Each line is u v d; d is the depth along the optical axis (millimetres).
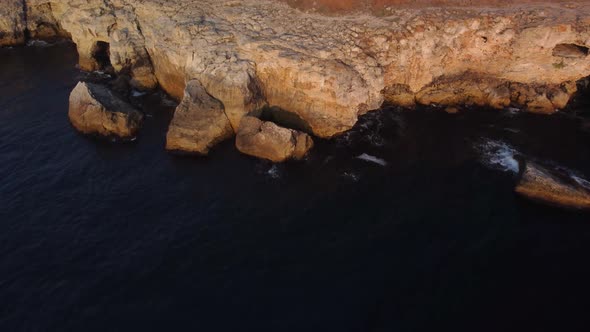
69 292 26172
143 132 39312
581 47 36812
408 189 32344
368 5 40344
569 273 26141
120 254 28469
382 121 38625
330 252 28062
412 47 36844
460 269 26625
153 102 43312
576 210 30078
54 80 48219
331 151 35969
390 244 28406
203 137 36250
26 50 55281
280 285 26188
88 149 37594
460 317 24000
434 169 33844
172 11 42719
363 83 35500
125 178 34500
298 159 35219
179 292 26016
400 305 24766
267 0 43125
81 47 48625
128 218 31047
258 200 32031
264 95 38500
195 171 34844
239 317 24562
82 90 39094
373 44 36625
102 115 38188
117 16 44938
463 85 39562
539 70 37969
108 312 25000
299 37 37250
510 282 25750
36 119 41531
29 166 35906
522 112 38844
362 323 23984
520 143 35625
